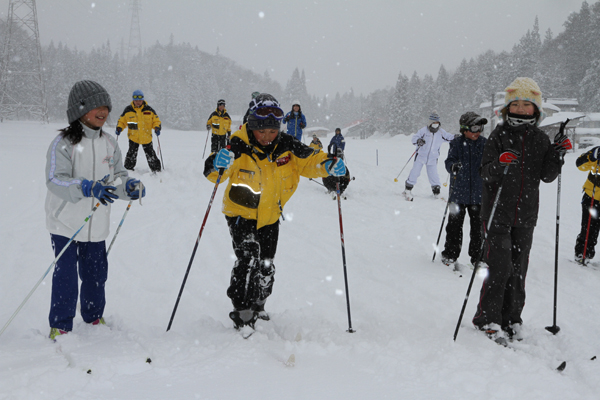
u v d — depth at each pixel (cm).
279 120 299
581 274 486
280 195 321
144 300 399
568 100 6675
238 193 308
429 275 475
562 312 386
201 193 903
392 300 405
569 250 590
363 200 923
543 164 320
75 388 206
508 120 322
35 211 722
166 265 498
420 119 9519
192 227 656
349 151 3022
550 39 9556
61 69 10175
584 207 531
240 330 305
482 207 333
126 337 285
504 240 319
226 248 561
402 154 2695
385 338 299
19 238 576
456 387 225
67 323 299
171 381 219
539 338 303
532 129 322
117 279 447
